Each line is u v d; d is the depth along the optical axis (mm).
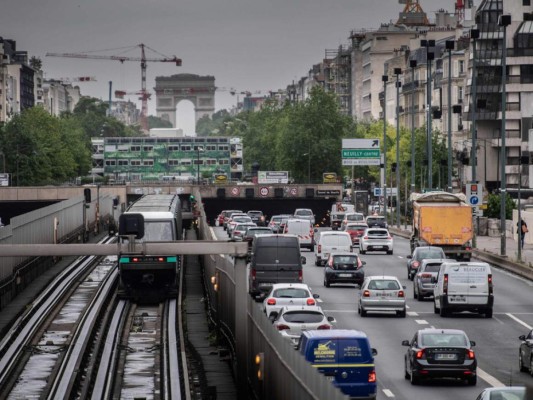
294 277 107312
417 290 107188
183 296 116500
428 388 62875
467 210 143000
